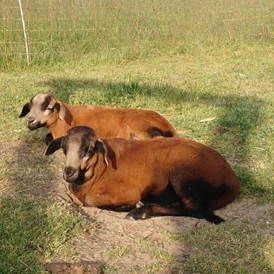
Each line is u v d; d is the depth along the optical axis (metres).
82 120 3.00
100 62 5.07
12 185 2.56
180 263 1.92
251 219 2.25
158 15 5.72
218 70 4.84
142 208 2.27
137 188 2.33
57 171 2.76
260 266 1.88
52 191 2.52
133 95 3.86
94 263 1.91
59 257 1.96
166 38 5.57
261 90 4.18
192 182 2.26
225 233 2.09
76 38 5.33
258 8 6.11
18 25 5.26
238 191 2.41
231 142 3.13
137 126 2.89
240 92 4.12
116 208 2.36
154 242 2.05
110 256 1.96
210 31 5.71
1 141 3.17
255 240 2.04
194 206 2.26
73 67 4.95
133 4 5.91
